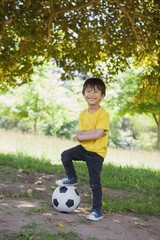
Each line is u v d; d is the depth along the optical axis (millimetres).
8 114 29344
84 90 5613
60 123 29094
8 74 11820
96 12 10453
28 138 18469
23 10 8734
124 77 23672
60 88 28422
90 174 5555
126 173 10977
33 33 9578
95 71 12359
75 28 10648
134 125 53312
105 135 5578
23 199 6488
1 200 6246
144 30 10672
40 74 26844
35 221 5082
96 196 5582
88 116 5594
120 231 5121
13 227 4734
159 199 7742
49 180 8688
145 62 12531
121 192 8148
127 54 11664
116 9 10250
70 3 9695
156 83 12742
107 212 6156
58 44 11430
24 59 11656
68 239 4500
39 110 28328
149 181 10000
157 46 11195
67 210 5699
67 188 5773
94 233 4871
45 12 9578
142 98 13766
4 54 10797
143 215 6258
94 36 10938
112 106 24203
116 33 11000
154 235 5176
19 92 27547
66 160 5707
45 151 15023
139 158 16375
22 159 11328
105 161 14531
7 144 16312
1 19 8727
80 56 11695
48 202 6363
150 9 10383
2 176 8594
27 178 8617
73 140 20047
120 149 19500
